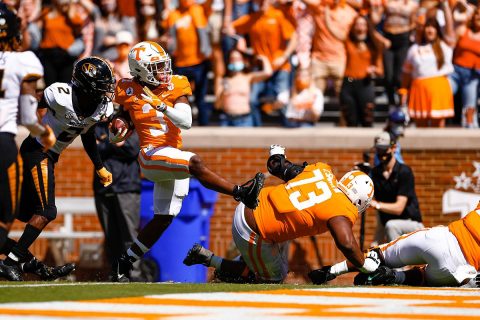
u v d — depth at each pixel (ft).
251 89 151.94
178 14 151.23
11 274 88.28
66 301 62.90
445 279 92.17
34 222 88.33
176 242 132.77
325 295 71.97
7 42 72.59
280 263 91.50
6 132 71.15
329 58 151.33
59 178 149.28
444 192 147.64
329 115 164.04
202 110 153.48
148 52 85.66
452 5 150.00
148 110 87.04
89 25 151.84
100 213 130.00
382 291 77.77
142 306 60.80
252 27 150.82
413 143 147.64
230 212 146.10
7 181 70.59
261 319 55.01
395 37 152.15
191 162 84.38
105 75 86.17
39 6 152.76
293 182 89.40
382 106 167.02
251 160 147.95
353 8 151.74
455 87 151.84
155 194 91.25
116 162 127.44
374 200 123.24
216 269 93.25
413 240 92.58
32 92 72.69
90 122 88.22
